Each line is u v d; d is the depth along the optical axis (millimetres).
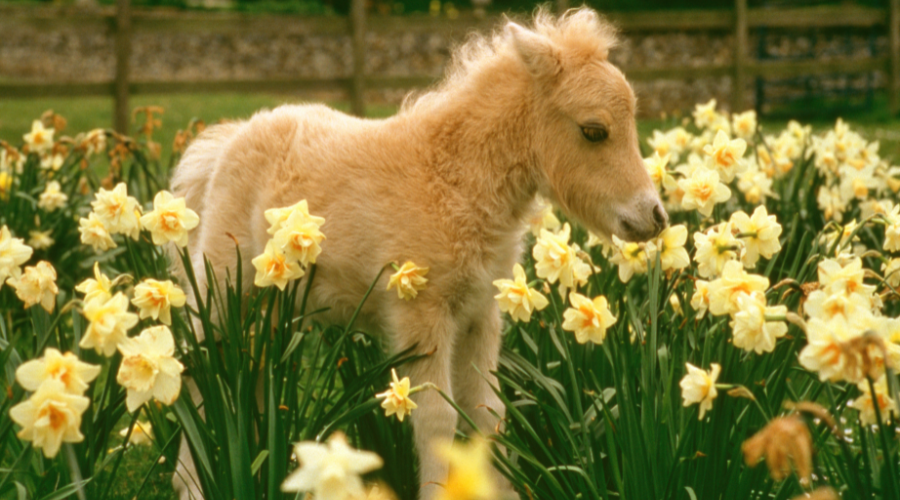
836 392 3188
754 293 2213
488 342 3121
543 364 3174
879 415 2059
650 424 2514
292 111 3348
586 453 2676
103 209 2789
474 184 2971
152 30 9742
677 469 2508
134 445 3723
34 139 5441
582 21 3105
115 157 5418
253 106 13203
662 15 12031
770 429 1631
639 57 16438
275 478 2500
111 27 9547
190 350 2658
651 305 2619
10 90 9156
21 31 16438
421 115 3098
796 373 3209
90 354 2621
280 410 2617
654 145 5070
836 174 5125
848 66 12922
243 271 3275
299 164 3131
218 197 3330
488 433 3043
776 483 2744
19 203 5168
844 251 2844
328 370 2920
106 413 2645
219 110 12617
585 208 3025
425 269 2807
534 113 2998
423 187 2939
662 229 2922
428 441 2838
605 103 2936
